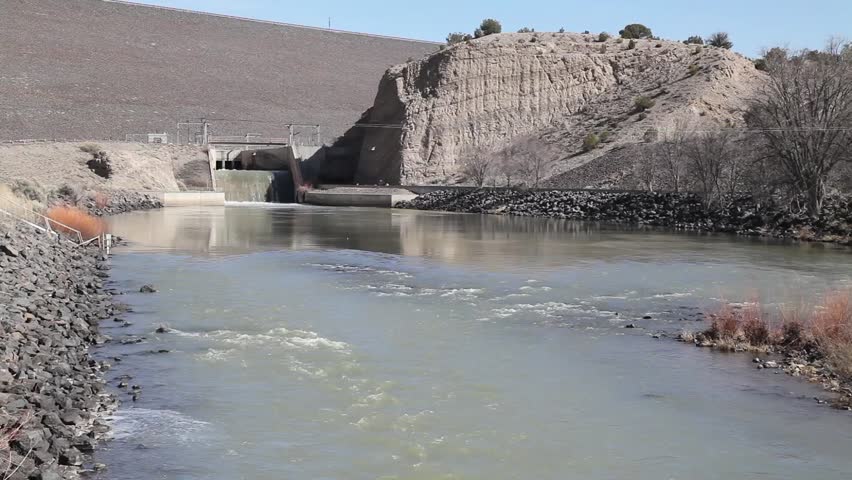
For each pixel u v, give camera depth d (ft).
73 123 389.19
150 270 111.75
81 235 139.03
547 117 327.88
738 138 203.41
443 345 69.56
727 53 305.53
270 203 293.23
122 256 127.03
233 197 296.10
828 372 61.62
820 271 113.70
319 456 45.21
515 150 278.05
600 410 53.36
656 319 80.94
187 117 432.66
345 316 81.25
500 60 330.54
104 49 474.90
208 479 41.78
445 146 317.01
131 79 455.22
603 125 291.58
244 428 49.11
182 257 127.03
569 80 333.42
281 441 47.21
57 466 40.57
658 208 203.62
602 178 245.24
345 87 526.16
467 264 121.49
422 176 312.29
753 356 66.74
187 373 60.03
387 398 55.11
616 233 174.29
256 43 546.26
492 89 328.08
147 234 163.22
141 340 69.51
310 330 74.64
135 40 497.46
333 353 66.28
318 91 509.35
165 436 47.37
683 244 150.41
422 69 338.34
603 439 48.39
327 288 98.53
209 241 152.25
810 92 175.52
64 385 52.03
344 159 336.49
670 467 44.57
